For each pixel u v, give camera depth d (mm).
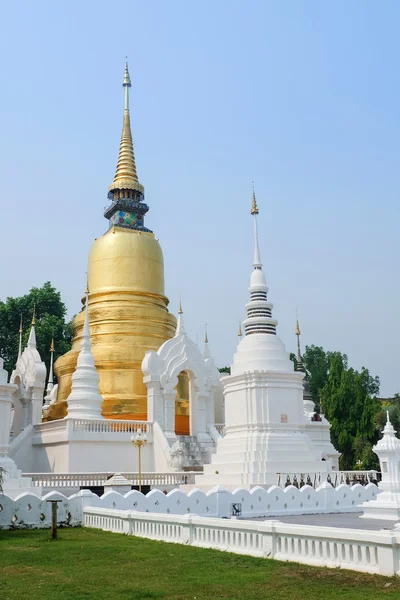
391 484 26141
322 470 33500
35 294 78750
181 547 17672
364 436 67938
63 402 45250
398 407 60125
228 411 35594
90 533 21234
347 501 29281
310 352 94875
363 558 13766
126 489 27766
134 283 50125
